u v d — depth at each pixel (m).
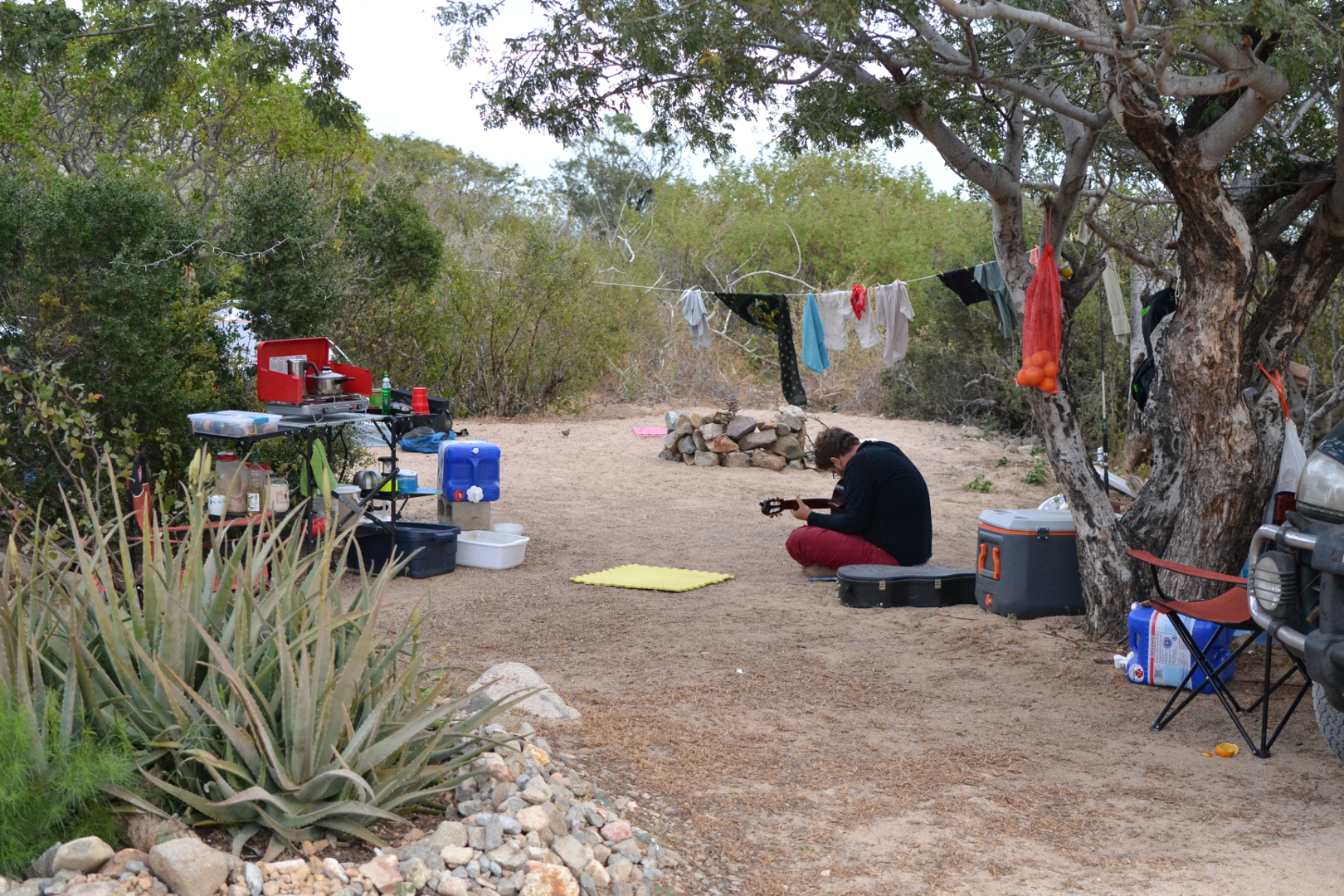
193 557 3.37
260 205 9.75
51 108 14.70
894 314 9.20
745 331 21.28
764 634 6.16
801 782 4.05
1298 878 3.33
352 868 2.82
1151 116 5.09
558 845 3.12
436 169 30.66
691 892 3.20
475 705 4.14
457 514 8.27
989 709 4.94
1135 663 5.29
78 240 7.07
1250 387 5.76
